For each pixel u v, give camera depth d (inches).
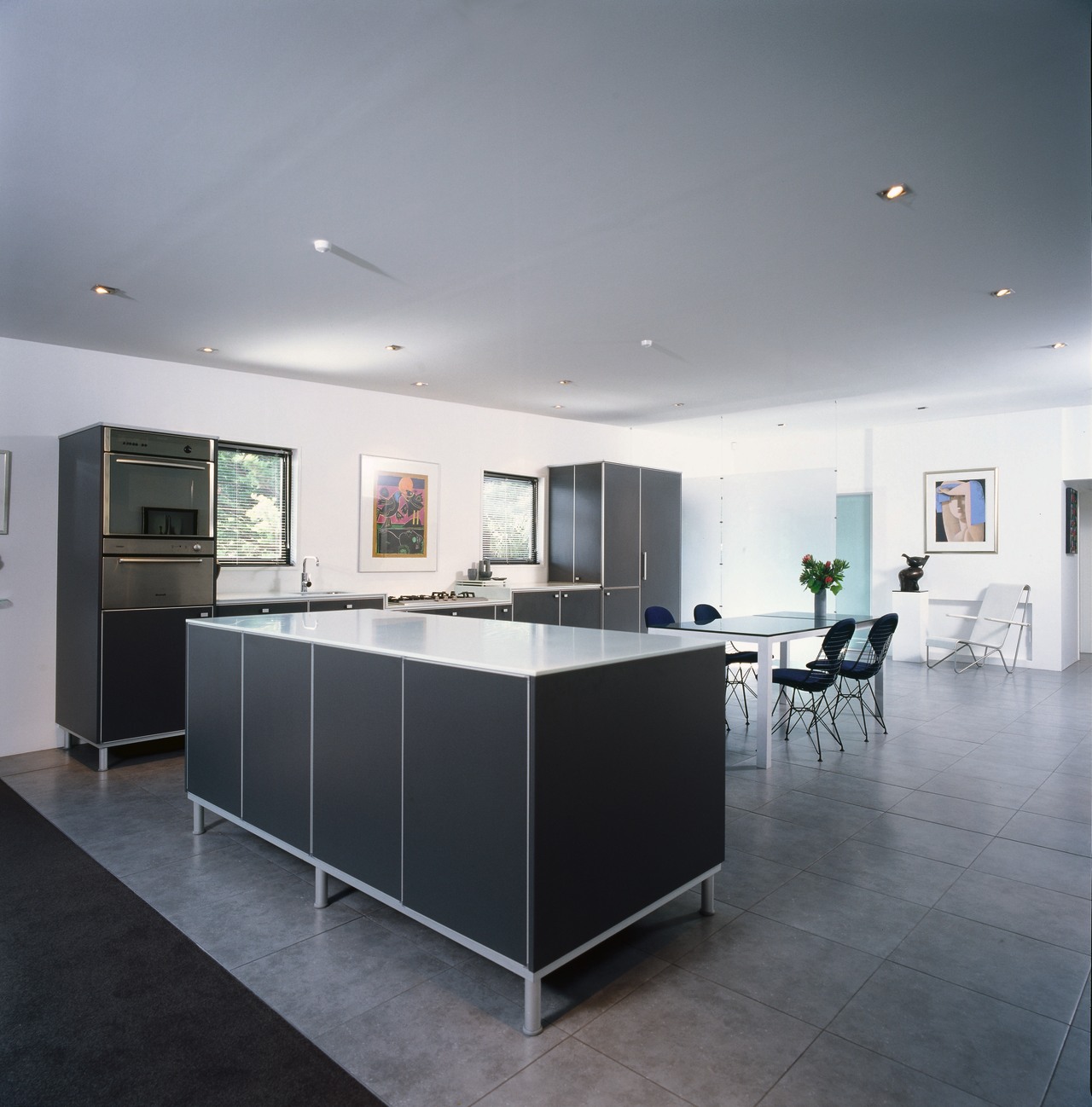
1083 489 368.5
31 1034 83.9
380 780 102.7
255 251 139.1
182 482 197.3
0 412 194.9
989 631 346.0
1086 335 199.5
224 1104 73.1
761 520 340.2
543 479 326.0
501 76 87.4
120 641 187.2
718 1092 74.2
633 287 159.8
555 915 85.4
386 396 270.5
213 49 82.4
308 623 139.9
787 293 165.2
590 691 90.0
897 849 136.3
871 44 82.6
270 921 109.7
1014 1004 89.0
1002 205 122.3
